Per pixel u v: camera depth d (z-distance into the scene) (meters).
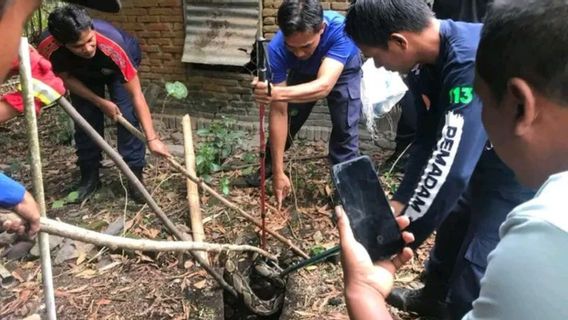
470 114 1.64
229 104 5.76
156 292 3.06
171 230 2.84
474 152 1.67
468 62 1.66
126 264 3.30
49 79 1.98
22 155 5.24
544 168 0.82
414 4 1.71
